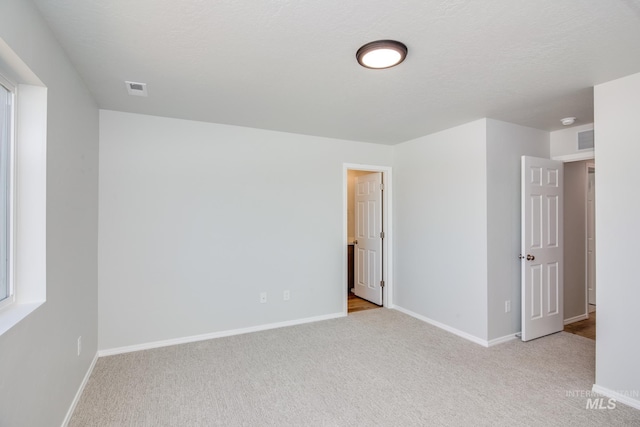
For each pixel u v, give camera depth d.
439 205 3.76
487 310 3.21
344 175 4.16
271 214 3.70
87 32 1.72
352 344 3.25
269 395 2.33
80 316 2.32
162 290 3.18
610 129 2.32
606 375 2.33
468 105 2.85
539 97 2.67
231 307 3.49
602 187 2.35
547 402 2.24
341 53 1.95
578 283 4.06
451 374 2.64
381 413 2.12
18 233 1.61
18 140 1.62
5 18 1.25
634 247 2.21
